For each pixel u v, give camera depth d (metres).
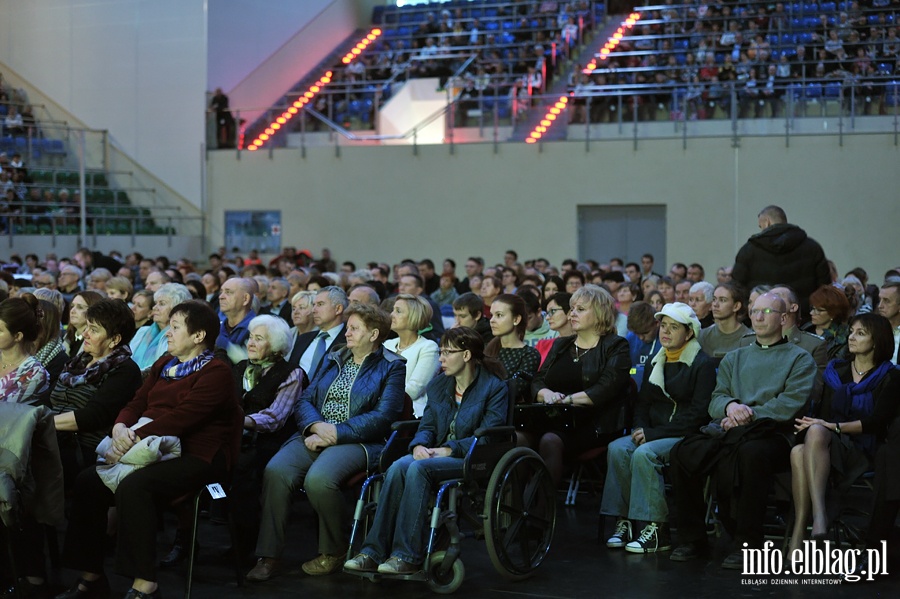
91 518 5.10
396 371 5.79
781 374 5.72
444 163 19.00
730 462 5.54
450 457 5.36
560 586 5.27
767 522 6.34
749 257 8.67
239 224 20.55
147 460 4.93
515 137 18.53
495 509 5.16
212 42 21.31
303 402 5.83
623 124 17.84
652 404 6.22
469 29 23.56
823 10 20.44
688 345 6.12
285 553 5.99
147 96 21.73
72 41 22.50
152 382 5.39
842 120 16.61
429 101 21.25
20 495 4.85
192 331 5.23
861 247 16.56
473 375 5.61
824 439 5.38
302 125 20.03
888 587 5.19
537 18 22.89
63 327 9.02
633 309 7.55
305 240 20.02
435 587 5.14
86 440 5.51
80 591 5.15
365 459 5.56
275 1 22.81
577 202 18.14
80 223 19.03
